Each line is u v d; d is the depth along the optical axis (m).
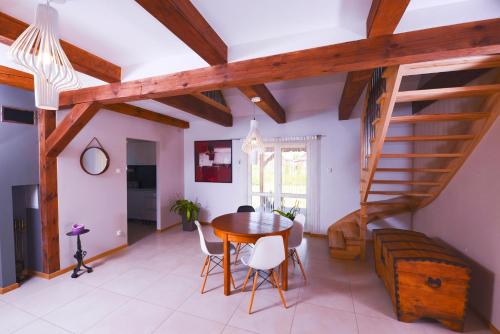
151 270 3.13
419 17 1.57
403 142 3.97
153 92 2.35
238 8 1.59
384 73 2.04
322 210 4.48
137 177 6.07
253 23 1.76
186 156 5.61
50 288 2.68
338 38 1.76
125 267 3.22
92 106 2.71
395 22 1.48
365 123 3.34
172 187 5.26
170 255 3.64
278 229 2.53
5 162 2.62
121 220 3.91
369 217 3.74
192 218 4.96
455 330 2.01
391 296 2.32
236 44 2.04
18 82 2.63
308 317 2.18
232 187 5.20
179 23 1.49
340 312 2.25
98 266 3.25
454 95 2.01
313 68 1.82
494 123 2.04
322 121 4.45
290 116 4.66
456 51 1.51
